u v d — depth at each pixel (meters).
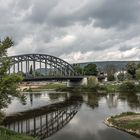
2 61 35.38
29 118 69.56
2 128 38.91
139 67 185.25
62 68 182.38
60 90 172.88
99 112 76.81
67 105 96.56
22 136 36.19
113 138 47.12
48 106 94.44
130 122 56.56
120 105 91.06
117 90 152.88
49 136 49.62
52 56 176.88
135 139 46.09
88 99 115.62
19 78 35.66
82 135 50.16
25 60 154.50
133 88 149.88
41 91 171.62
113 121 60.38
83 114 74.44
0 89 33.59
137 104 92.50
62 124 61.03
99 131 52.75
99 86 161.62
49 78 142.75
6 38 35.41
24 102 38.31
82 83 174.50
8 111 80.75
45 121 65.25
